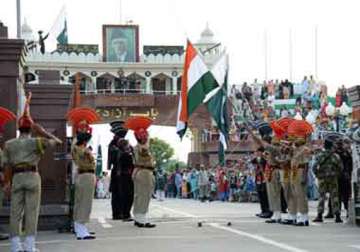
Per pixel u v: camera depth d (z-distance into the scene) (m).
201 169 96.31
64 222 38.69
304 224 40.69
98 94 135.25
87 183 34.66
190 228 39.19
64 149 40.72
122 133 47.91
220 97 55.62
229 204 76.81
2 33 37.62
